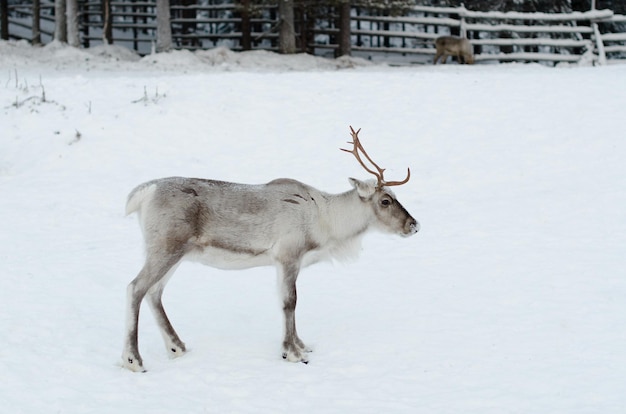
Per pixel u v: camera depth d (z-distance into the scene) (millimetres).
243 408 7133
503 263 11406
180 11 42469
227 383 7680
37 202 15016
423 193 15570
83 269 11211
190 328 9203
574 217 13445
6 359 8016
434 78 22406
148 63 29219
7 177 16672
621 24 38812
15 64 27328
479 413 6996
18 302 9742
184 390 7516
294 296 8398
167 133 18641
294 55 32406
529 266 11211
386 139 18406
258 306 10016
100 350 8453
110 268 11367
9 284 10422
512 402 7184
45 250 12266
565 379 7629
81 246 12578
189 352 8461
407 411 7055
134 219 14281
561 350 8328
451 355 8305
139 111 19547
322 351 8531
